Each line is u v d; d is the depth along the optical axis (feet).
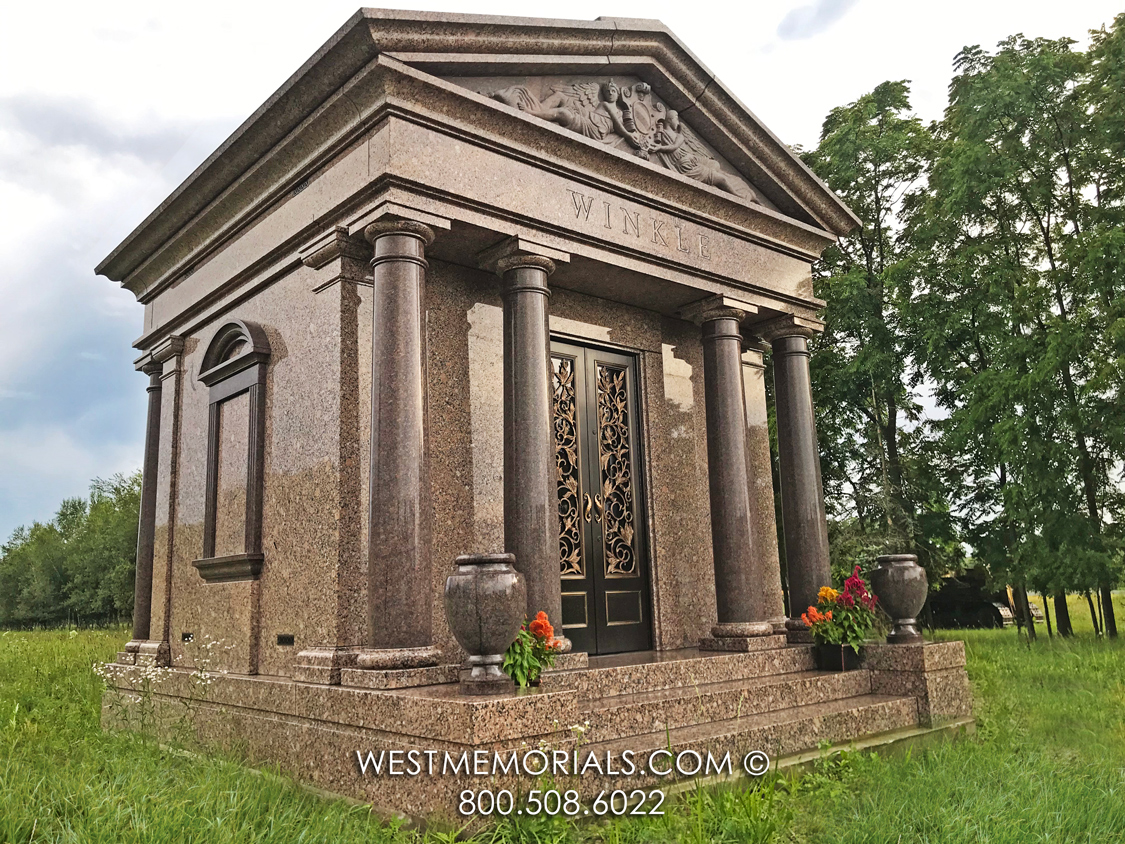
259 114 26.76
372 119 24.16
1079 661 46.37
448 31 24.82
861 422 73.77
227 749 24.20
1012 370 60.29
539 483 25.48
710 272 32.30
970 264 64.85
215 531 30.55
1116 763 23.27
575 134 27.84
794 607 34.37
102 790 17.70
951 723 27.76
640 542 33.14
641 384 34.27
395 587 22.11
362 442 24.62
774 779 19.83
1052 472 58.80
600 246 28.71
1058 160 63.57
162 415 36.65
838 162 73.10
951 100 66.85
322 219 25.82
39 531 176.35
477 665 19.03
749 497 32.48
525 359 26.17
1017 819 17.25
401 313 23.36
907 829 16.87
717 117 33.19
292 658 25.08
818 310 37.24
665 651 31.71
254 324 29.32
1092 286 58.29
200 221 32.53
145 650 34.09
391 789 18.38
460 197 24.85
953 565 72.43
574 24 27.99
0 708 30.17
